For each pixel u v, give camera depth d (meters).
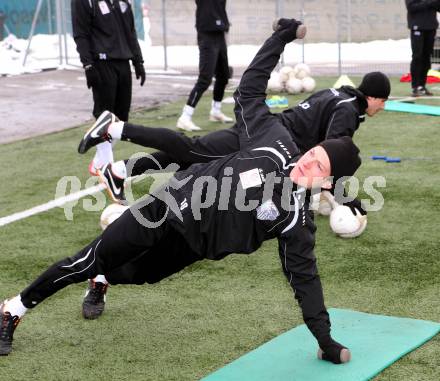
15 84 16.38
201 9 10.46
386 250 5.89
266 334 4.51
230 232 3.88
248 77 4.44
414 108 12.33
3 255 5.93
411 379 3.86
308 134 5.12
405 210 6.91
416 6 13.23
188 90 15.32
